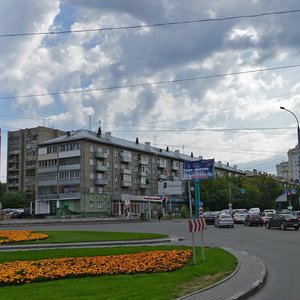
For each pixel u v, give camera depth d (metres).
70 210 95.94
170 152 132.00
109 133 105.12
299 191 120.06
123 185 105.19
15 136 131.38
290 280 12.72
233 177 119.12
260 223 52.00
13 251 20.17
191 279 12.26
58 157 98.88
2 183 130.38
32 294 9.84
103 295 9.58
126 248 21.31
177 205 109.19
